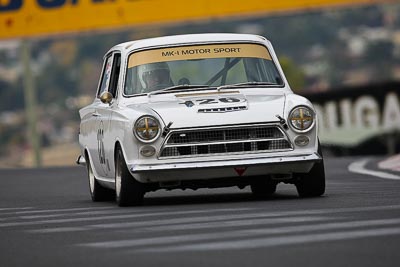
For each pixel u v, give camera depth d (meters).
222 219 30.31
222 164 35.62
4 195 48.00
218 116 35.91
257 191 39.53
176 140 35.94
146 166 35.84
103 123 39.25
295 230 26.89
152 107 36.72
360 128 93.25
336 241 24.80
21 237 28.88
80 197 44.84
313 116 36.25
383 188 39.47
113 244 26.17
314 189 36.75
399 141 93.06
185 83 38.50
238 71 38.88
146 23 96.69
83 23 97.69
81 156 44.31
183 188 36.78
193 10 96.19
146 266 22.55
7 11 98.69
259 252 23.75
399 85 92.81
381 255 22.88
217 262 22.67
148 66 38.97
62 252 25.34
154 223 30.36
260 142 35.97
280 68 39.25
